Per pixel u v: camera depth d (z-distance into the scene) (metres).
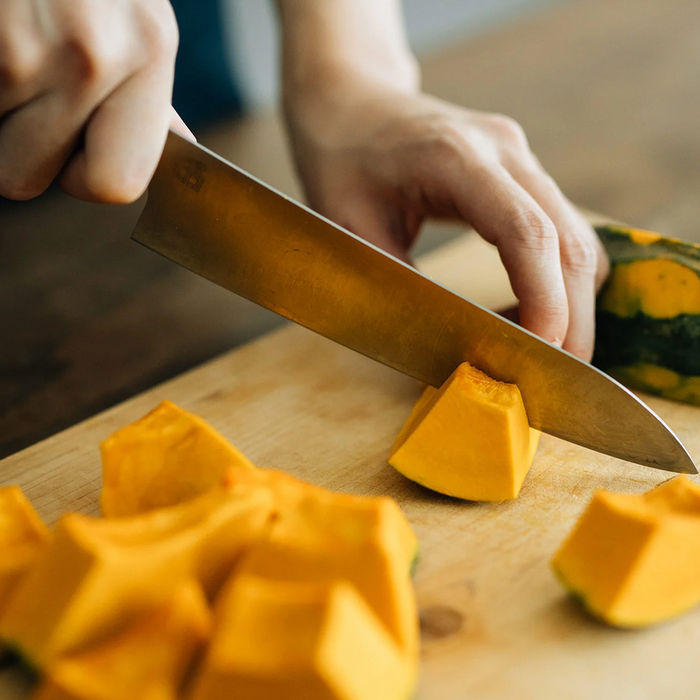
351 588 0.34
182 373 0.51
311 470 0.43
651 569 0.35
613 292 0.47
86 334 0.54
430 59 0.93
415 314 0.42
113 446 0.39
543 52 0.92
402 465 0.41
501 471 0.40
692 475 0.42
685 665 0.35
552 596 0.37
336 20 0.57
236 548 0.35
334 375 0.48
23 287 0.57
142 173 0.36
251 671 0.31
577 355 0.46
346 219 0.52
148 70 0.36
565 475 0.42
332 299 0.43
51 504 0.41
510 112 0.78
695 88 0.81
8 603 0.35
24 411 0.48
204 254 0.42
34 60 0.35
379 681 0.32
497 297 0.52
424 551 0.39
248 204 0.41
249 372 0.49
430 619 0.37
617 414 0.41
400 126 0.50
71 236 0.62
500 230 0.45
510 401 0.41
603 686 0.35
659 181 0.66
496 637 0.36
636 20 0.98
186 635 0.33
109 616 0.33
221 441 0.39
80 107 0.36
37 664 0.33
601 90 0.82
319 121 0.53
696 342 0.45
